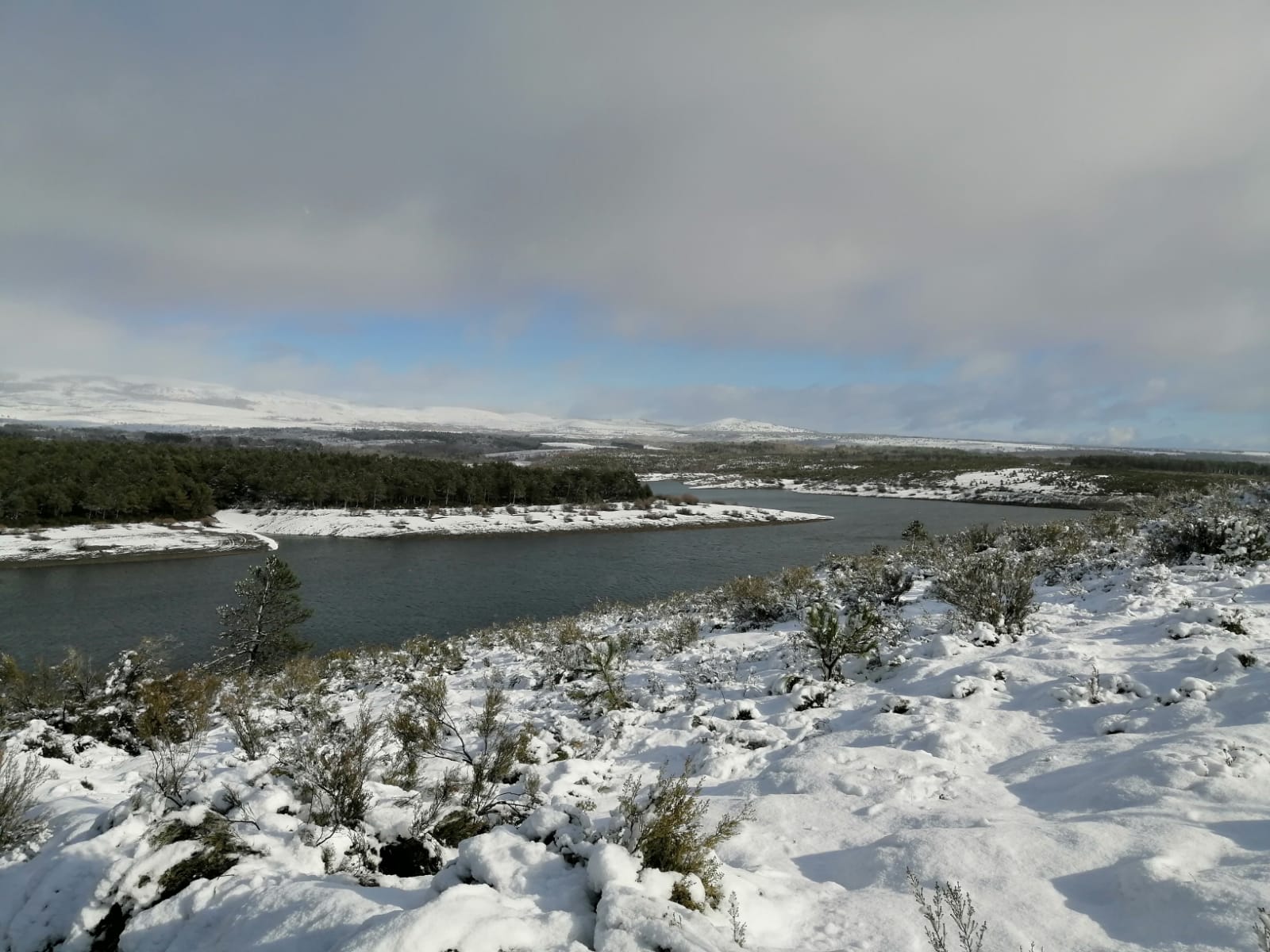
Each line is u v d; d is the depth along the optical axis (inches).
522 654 661.9
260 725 337.7
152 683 386.6
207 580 1644.9
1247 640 301.7
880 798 208.5
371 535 2516.0
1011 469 5162.4
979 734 251.9
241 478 3006.9
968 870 153.0
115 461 2854.3
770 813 207.6
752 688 379.2
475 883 146.1
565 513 3029.0
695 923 120.6
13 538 2080.5
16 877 174.1
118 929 148.2
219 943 132.6
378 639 1150.3
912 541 1117.7
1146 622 370.6
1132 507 959.0
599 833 162.6
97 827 186.7
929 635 422.9
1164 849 147.6
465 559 2052.2
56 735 371.9
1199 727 217.5
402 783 239.6
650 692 402.6
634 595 1508.4
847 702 326.6
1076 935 127.9
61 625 1218.6
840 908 143.9
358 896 135.9
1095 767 204.5
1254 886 126.1
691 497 3868.1
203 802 186.9
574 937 121.7
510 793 228.1
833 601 574.2
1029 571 433.7
